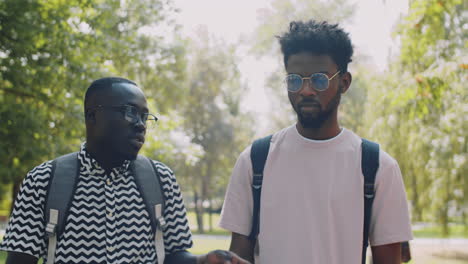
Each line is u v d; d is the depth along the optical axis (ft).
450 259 53.26
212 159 116.47
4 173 33.47
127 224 7.20
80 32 36.27
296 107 7.98
